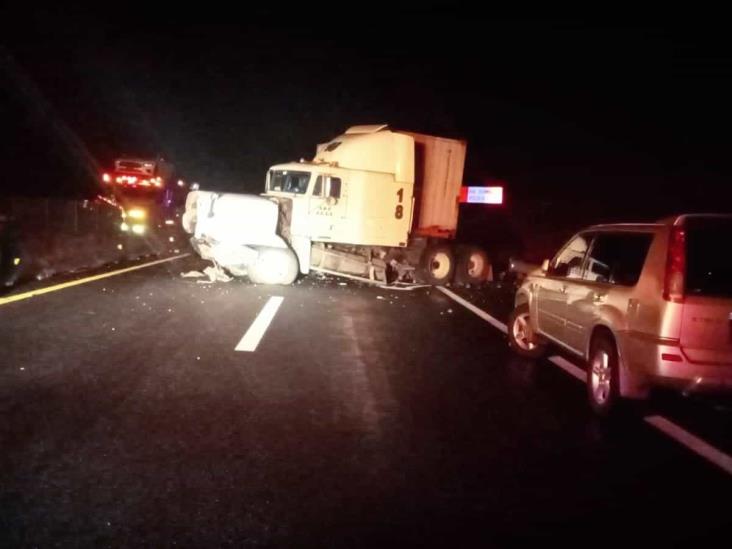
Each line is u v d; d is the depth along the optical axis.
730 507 5.40
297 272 19.03
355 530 4.81
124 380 8.30
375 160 20.22
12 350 9.53
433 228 22.09
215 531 4.70
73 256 21.39
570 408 8.03
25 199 19.41
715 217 7.00
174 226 37.28
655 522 5.11
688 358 6.77
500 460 6.28
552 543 4.74
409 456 6.27
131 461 5.85
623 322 7.29
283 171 19.88
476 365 10.11
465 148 22.31
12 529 4.63
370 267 20.45
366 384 8.71
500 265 24.73
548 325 9.55
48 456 5.88
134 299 14.59
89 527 4.69
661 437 7.07
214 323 12.28
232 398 7.77
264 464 5.91
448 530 4.88
